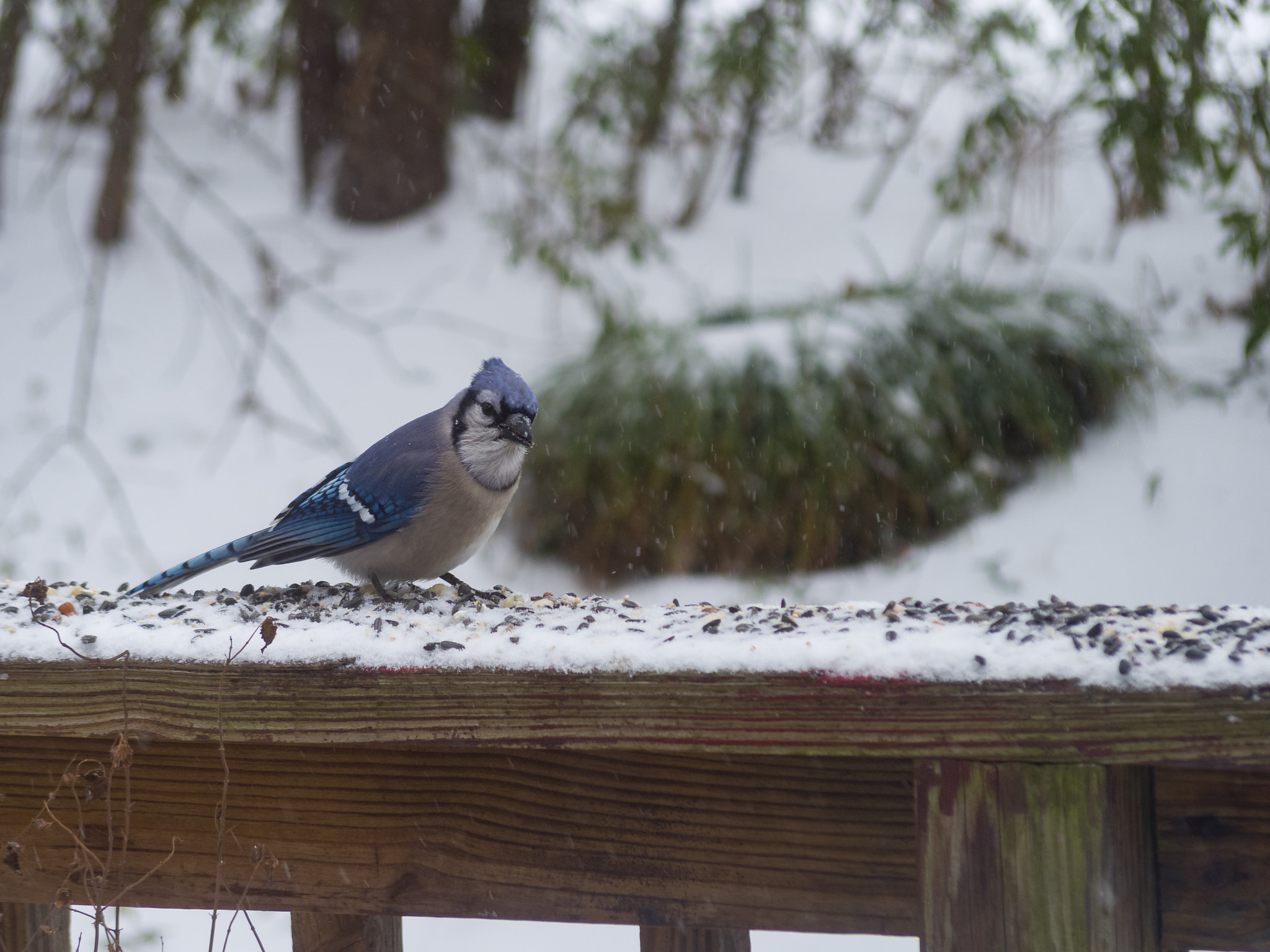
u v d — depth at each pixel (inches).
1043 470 480.4
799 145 793.6
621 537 470.6
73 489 522.3
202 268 551.8
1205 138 502.6
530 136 781.3
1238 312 545.0
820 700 108.9
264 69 770.8
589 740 115.2
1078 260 613.6
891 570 451.5
